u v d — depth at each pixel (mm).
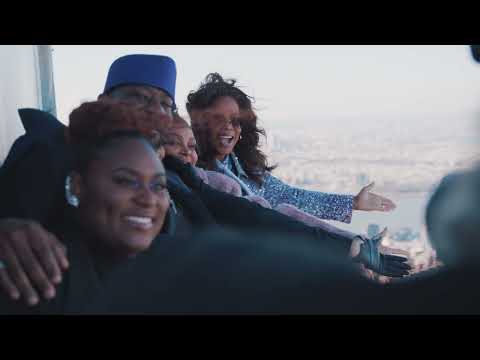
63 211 1180
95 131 1214
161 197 1162
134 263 676
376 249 1656
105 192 1134
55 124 1530
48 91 2641
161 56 2197
